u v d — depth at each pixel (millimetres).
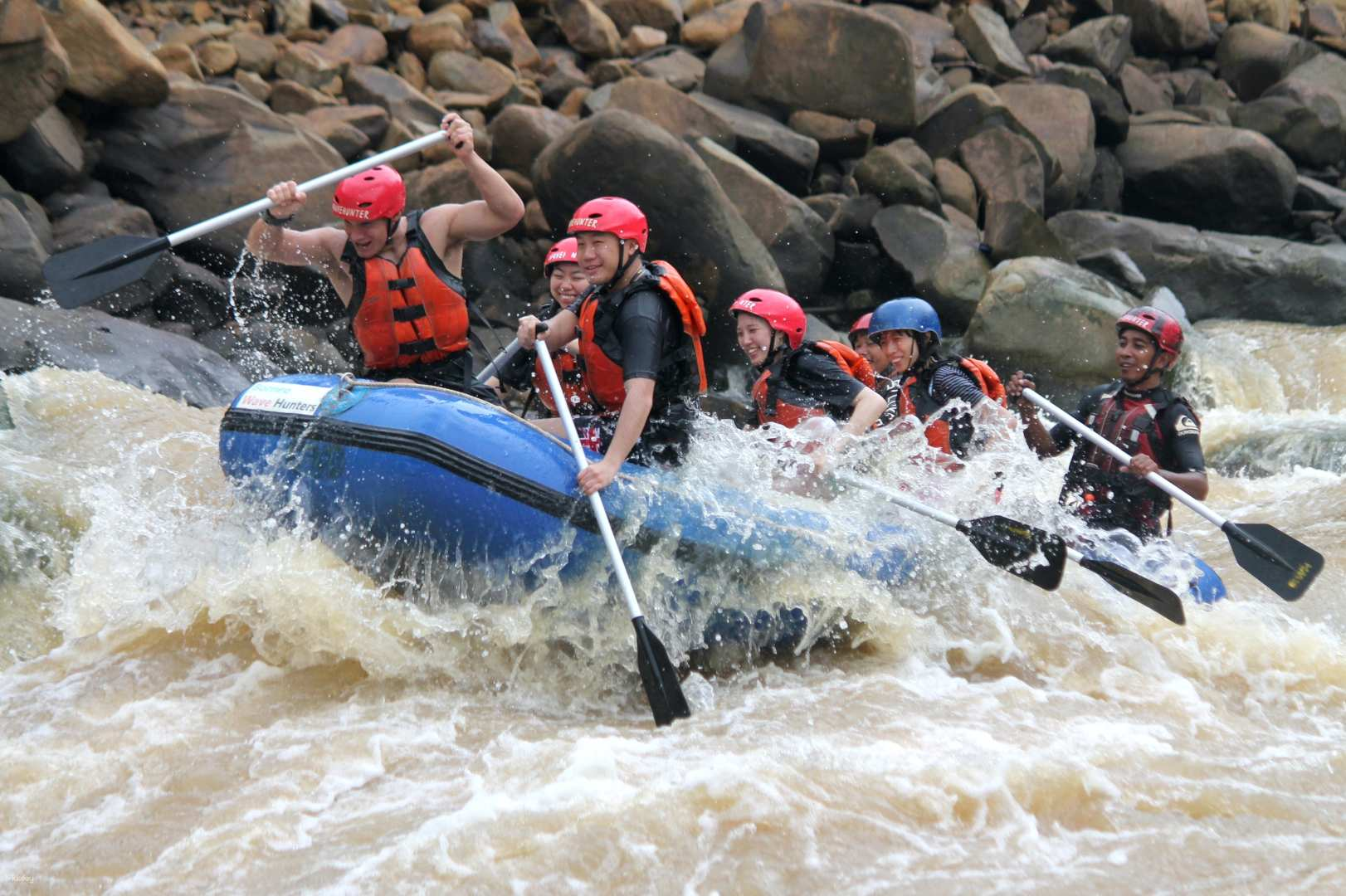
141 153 15352
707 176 15953
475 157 6875
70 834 5035
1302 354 17641
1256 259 19344
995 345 16828
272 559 6781
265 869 4754
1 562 7188
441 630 6688
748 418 8289
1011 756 5621
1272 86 25047
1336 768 5875
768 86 20359
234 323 14602
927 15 24281
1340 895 4633
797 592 7078
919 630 7289
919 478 8148
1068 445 9070
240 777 5480
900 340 8852
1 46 13344
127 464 9289
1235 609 8062
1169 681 7035
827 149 20516
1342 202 21938
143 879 4703
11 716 6012
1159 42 25734
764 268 16312
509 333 16844
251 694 6289
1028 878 4738
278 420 6793
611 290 6809
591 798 5141
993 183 20375
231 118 15852
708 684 6781
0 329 11219
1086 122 21594
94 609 7164
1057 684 6961
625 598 6484
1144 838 5078
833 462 7434
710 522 6910
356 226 6809
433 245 6926
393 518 6566
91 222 14352
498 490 6492
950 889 4641
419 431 6477
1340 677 7250
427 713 6195
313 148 16078
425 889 4570
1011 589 7848
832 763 5484
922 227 18625
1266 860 4918
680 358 6852
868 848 4906
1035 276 16922
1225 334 18562
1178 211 22375
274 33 19156
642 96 18969
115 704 6156
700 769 5355
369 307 6945
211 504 8695
